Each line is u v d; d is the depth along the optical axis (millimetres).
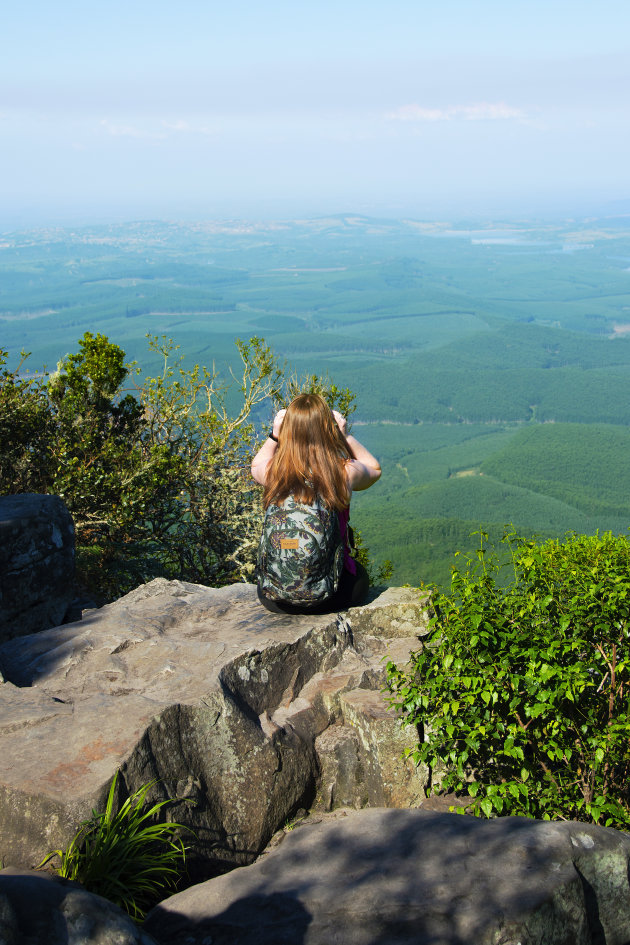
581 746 4297
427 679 4188
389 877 2793
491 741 4293
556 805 4113
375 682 4578
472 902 2617
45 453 11305
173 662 4262
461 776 4020
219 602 5461
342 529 4738
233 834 3654
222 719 3785
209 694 3812
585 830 3074
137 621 4969
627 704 4352
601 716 4453
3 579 5969
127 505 10938
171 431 12844
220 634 4676
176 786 3461
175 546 12875
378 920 2564
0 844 3033
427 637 4543
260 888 2828
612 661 4254
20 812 3037
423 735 4273
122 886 2938
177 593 5855
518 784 3939
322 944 2490
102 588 11688
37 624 6367
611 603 4117
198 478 12422
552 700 3986
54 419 11594
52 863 2973
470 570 4434
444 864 2848
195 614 5211
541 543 5895
